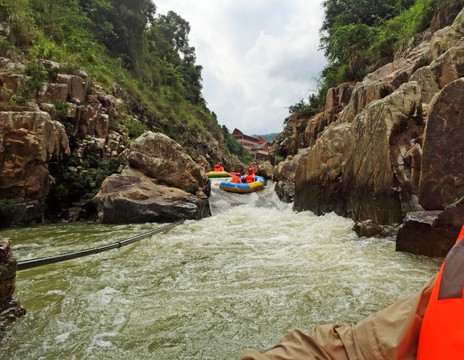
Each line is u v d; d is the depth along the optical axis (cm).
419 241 549
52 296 397
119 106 1998
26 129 993
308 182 1168
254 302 375
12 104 1143
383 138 782
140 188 1095
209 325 320
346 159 964
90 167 1320
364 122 884
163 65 4241
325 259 555
